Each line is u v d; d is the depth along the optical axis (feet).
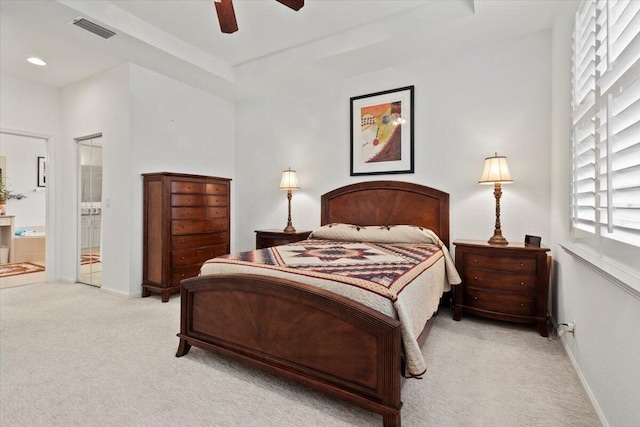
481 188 10.47
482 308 9.09
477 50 10.52
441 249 9.57
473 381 6.12
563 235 7.89
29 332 8.48
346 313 5.02
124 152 11.97
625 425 4.19
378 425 4.92
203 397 5.62
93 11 8.80
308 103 13.98
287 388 5.92
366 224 12.41
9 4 8.18
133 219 11.94
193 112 14.12
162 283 11.50
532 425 4.89
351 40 10.60
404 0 9.15
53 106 14.49
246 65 13.08
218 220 13.74
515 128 9.96
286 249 8.93
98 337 8.18
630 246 3.87
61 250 14.75
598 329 5.24
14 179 20.49
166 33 10.82
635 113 3.90
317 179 13.76
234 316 6.45
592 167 5.57
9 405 5.35
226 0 6.64
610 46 4.63
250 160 15.75
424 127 11.42
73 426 4.87
